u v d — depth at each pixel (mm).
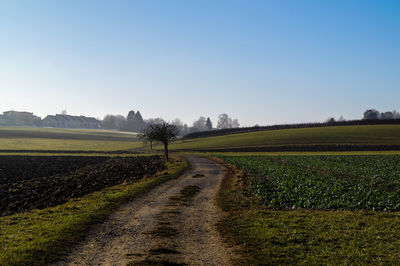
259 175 38625
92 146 135875
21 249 13500
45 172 51500
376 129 115000
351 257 12586
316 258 12594
